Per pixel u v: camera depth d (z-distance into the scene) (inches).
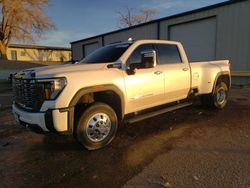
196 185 120.5
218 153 158.4
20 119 167.8
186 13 666.8
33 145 188.1
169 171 136.4
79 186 125.6
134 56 195.2
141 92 193.9
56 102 148.6
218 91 276.2
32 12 1428.4
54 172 141.9
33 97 156.8
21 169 147.3
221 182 122.3
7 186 128.0
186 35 686.5
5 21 1445.6
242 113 265.9
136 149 170.9
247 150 162.1
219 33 594.2
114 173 137.6
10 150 179.5
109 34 973.8
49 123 150.2
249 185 118.9
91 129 167.3
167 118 250.2
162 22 745.0
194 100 284.8
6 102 422.9
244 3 534.3
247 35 536.1
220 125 221.3
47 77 151.3
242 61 551.8
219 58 600.7
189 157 154.0
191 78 237.3
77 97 155.7
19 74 175.3
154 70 203.2
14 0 1385.3
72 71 162.1
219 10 587.5
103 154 164.2
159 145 176.9
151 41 211.6
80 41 1169.4
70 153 168.7
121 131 211.0
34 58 1971.0
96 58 203.3
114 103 184.4
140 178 130.3
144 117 199.8
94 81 164.1
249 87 518.9
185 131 206.5
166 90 213.6
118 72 180.2
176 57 230.7
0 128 239.5
